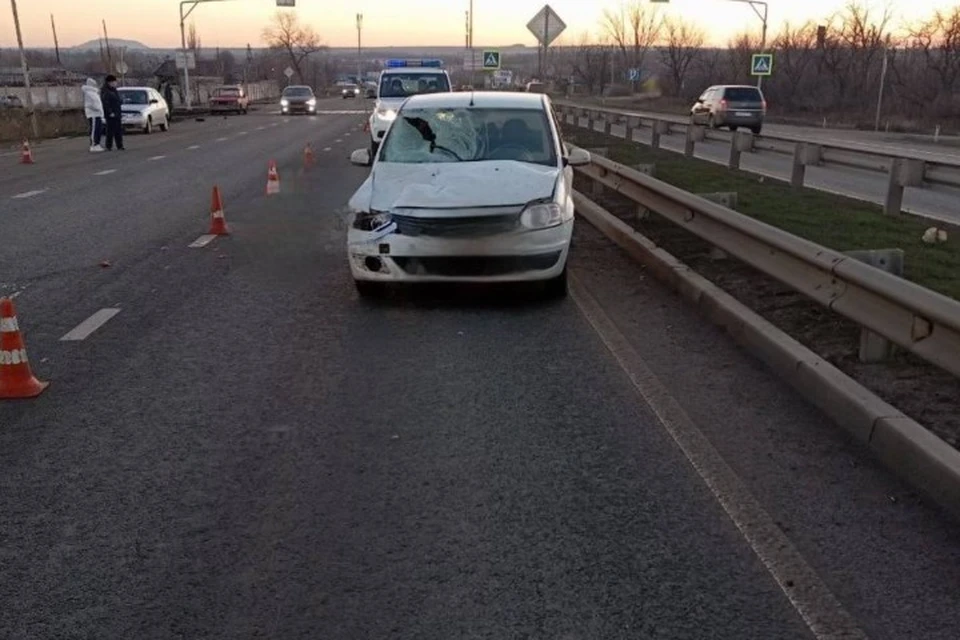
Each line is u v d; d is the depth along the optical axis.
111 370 6.11
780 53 69.81
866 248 9.30
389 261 7.43
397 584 3.53
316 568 3.65
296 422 5.18
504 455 4.71
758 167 19.73
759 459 4.61
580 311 7.54
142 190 16.17
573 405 5.41
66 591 3.52
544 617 3.31
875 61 63.19
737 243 7.56
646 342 6.67
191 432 5.04
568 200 7.85
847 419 4.93
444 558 3.72
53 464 4.65
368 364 6.21
